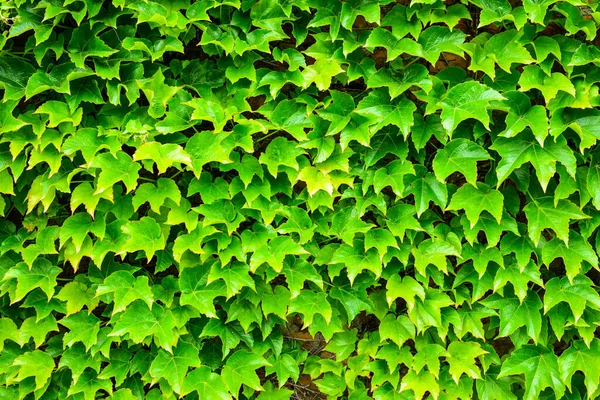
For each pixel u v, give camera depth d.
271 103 2.13
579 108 2.02
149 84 2.02
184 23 1.99
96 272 2.11
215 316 2.00
